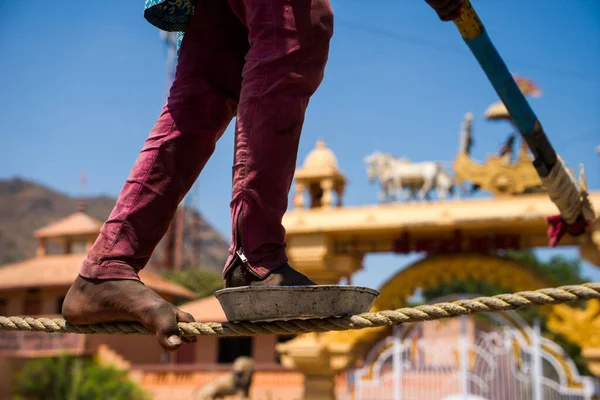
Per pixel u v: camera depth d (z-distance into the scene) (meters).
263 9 2.00
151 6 2.25
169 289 29.25
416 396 12.00
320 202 12.52
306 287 1.78
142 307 1.97
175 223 47.50
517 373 11.81
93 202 97.31
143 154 2.15
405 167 14.16
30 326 2.17
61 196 96.44
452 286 29.77
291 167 1.98
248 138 1.95
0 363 23.84
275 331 1.87
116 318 2.05
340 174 12.12
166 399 22.42
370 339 11.91
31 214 89.19
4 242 80.56
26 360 24.56
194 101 2.19
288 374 21.27
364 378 12.35
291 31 1.97
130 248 2.07
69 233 29.80
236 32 2.26
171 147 2.14
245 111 1.96
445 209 11.02
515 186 11.04
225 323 1.90
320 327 1.84
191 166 2.17
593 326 10.56
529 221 10.59
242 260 1.94
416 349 12.17
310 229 11.52
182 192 2.16
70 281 26.97
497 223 10.76
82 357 24.53
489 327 14.41
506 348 11.86
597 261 10.45
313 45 1.98
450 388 11.86
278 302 1.79
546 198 10.64
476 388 12.36
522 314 25.59
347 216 11.43
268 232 1.95
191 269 42.44
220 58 2.23
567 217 3.28
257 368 21.69
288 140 1.95
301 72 1.96
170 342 1.90
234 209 1.97
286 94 1.95
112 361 24.23
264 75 1.96
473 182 11.35
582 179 3.20
